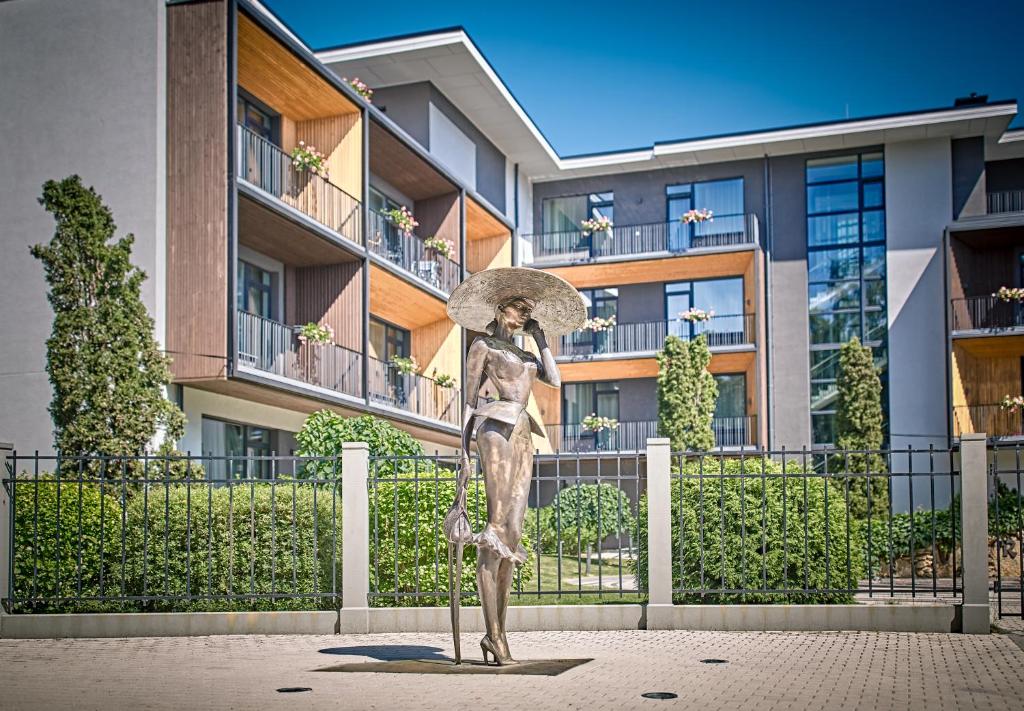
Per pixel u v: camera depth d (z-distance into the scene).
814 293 34.94
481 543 8.02
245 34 20.75
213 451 21.05
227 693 7.21
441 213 30.66
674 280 37.00
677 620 10.83
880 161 34.81
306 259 24.27
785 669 8.09
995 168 35.22
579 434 35.94
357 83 25.80
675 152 35.69
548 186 38.56
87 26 20.00
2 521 11.41
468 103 32.47
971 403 33.78
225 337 18.83
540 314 8.80
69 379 16.39
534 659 8.70
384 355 29.41
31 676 8.20
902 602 11.23
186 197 19.28
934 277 33.50
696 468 11.90
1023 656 8.82
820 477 11.12
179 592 11.82
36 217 19.80
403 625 10.98
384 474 12.07
